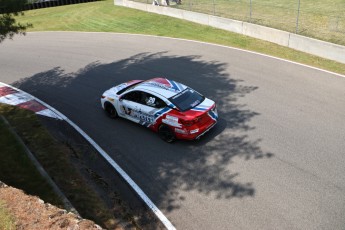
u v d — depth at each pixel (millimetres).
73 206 7578
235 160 9078
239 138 10047
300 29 18688
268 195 7742
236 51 17797
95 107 12891
